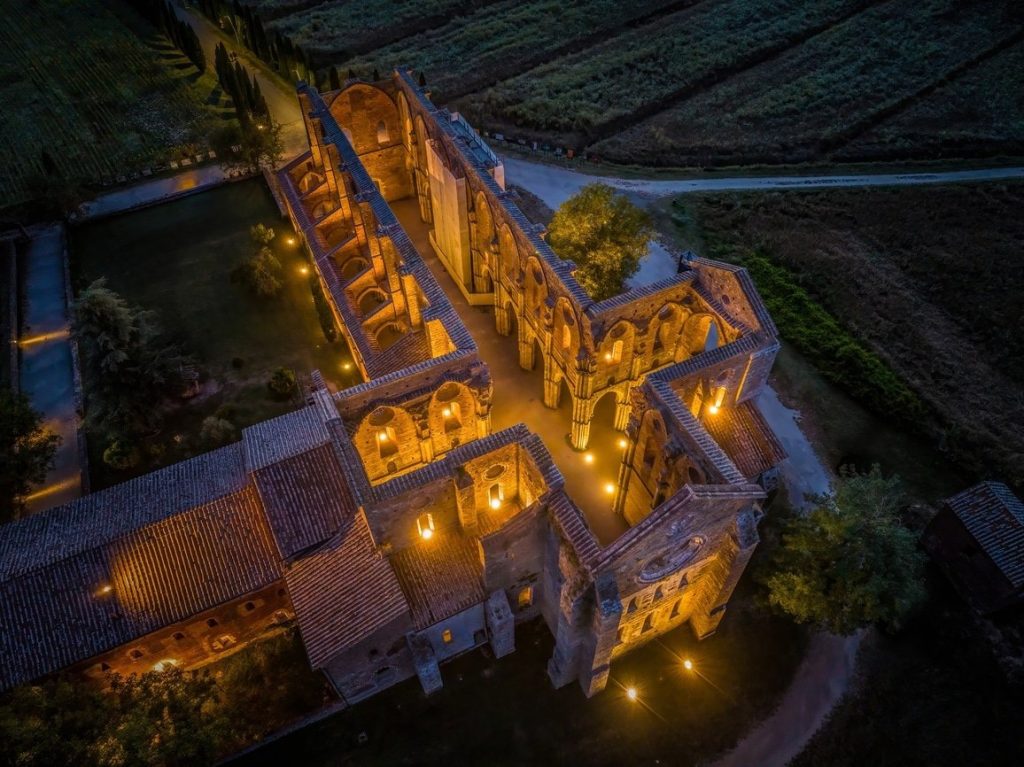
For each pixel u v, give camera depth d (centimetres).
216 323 6600
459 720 4200
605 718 4200
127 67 10462
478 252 6400
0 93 10006
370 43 11412
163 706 3712
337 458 4181
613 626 3528
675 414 3906
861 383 5984
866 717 4178
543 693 4303
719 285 4653
